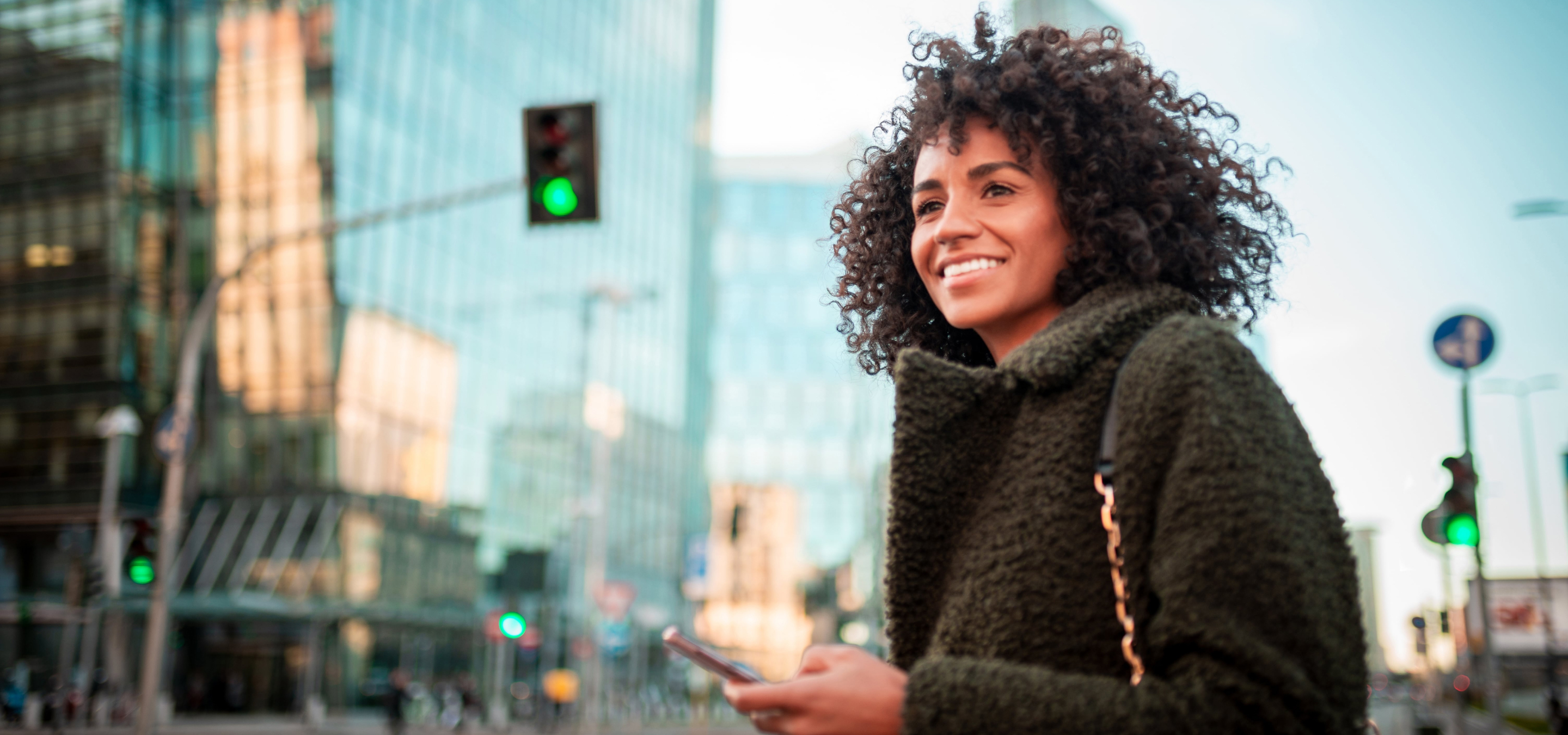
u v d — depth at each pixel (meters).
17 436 39.44
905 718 0.88
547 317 52.62
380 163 41.94
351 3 40.75
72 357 39.28
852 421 75.38
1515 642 39.78
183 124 40.75
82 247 39.47
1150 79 1.45
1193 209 1.34
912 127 1.54
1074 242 1.27
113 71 39.53
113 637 36.47
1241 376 0.97
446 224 45.53
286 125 40.34
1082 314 1.18
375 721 38.38
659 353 65.44
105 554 14.59
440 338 44.75
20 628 36.94
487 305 48.00
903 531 1.11
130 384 39.19
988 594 1.02
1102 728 0.83
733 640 70.06
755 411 75.62
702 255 76.19
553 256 53.81
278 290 39.88
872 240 1.75
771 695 0.95
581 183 9.72
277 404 39.75
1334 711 0.86
